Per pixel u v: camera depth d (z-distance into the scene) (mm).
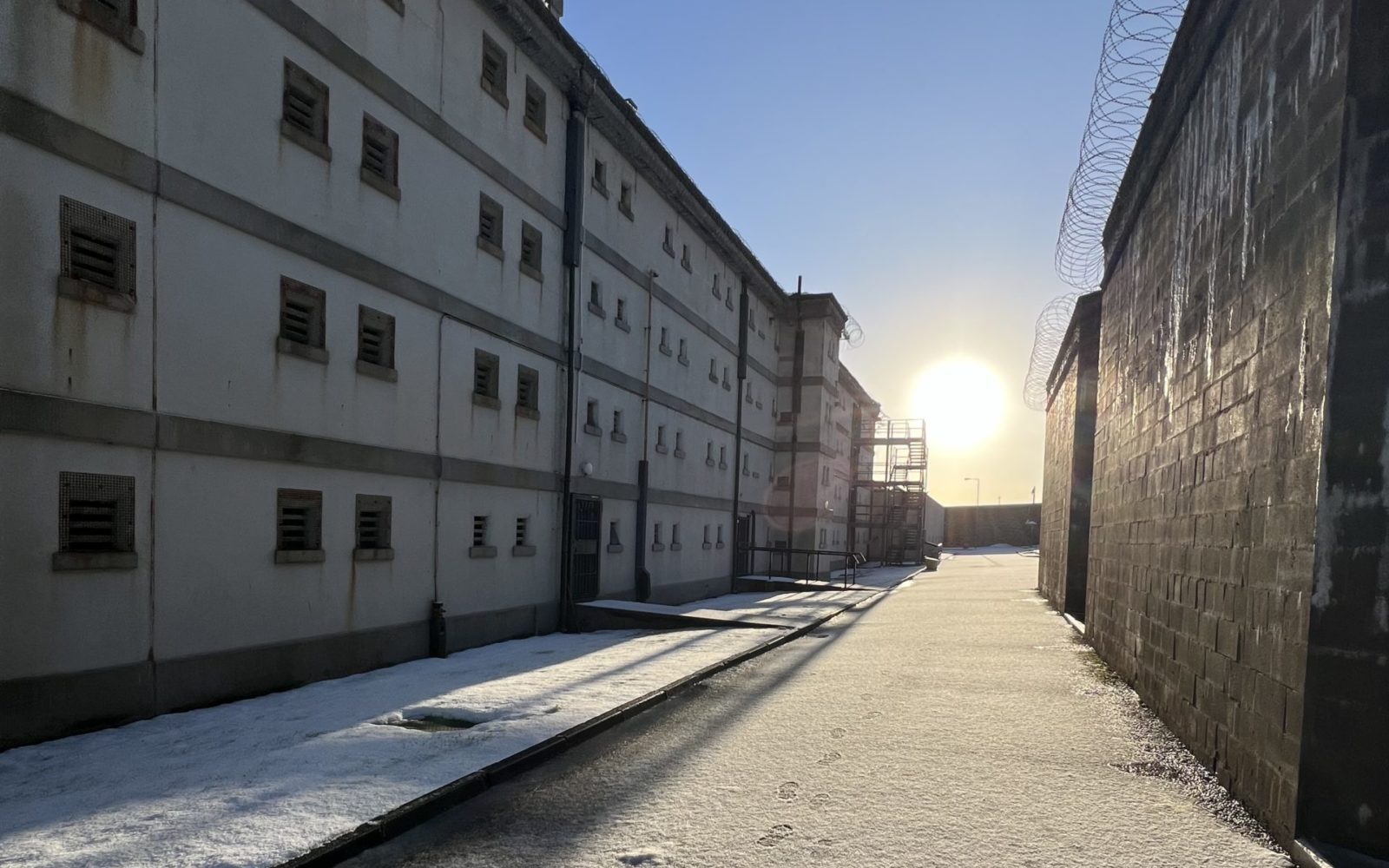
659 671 9367
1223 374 5348
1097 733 6336
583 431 16359
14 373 6336
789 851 4027
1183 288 6578
